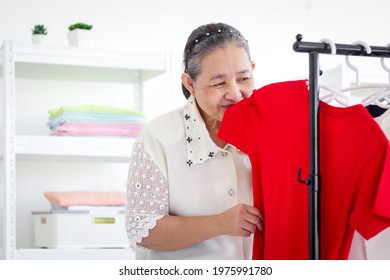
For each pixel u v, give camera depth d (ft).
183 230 6.27
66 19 11.28
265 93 6.01
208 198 6.58
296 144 5.78
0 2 10.97
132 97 11.73
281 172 5.88
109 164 11.56
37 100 11.26
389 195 5.16
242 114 6.11
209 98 6.41
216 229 6.14
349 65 5.65
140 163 6.60
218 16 12.07
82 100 11.48
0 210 10.91
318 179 5.35
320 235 5.40
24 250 9.75
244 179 6.64
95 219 10.18
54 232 10.00
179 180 6.58
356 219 5.33
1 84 10.91
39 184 11.19
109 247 10.22
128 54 10.45
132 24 11.62
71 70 11.21
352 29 12.76
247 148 6.09
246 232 6.06
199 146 6.61
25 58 9.97
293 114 5.82
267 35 12.30
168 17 11.81
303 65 12.46
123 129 10.42
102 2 11.47
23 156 10.46
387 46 5.41
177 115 6.85
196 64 6.45
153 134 6.68
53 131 10.39
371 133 5.27
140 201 6.52
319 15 12.60
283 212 5.87
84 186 11.42
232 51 6.35
